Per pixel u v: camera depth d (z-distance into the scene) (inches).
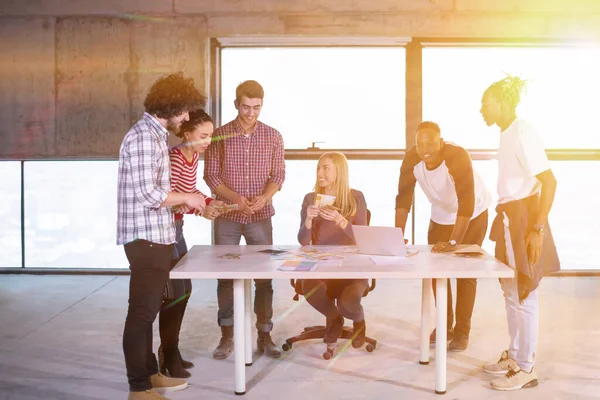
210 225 269.6
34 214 270.1
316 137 264.7
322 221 163.3
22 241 269.7
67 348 168.7
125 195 126.2
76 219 269.7
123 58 264.5
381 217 265.9
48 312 206.7
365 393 136.5
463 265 132.6
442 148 162.2
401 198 171.2
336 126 264.2
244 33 262.1
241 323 135.5
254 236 166.4
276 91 264.4
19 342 174.1
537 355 160.4
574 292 232.1
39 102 266.4
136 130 125.4
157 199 123.6
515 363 139.5
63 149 267.3
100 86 265.6
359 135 264.2
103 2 263.6
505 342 171.2
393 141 263.9
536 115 261.6
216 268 130.7
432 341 167.5
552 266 135.9
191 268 130.7
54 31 264.5
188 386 140.9
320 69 263.0
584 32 259.6
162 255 127.4
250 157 163.9
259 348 164.1
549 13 259.8
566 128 261.1
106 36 264.2
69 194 269.4
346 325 191.6
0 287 243.3
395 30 260.2
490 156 261.9
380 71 263.0
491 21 259.9
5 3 264.4
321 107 263.7
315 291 154.9
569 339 174.1
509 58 261.7
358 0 260.5
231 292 161.2
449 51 261.9
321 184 161.3
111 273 266.1
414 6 260.4
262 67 264.7
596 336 177.0
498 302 215.8
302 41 262.4
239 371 135.5
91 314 203.9
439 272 127.1
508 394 135.3
